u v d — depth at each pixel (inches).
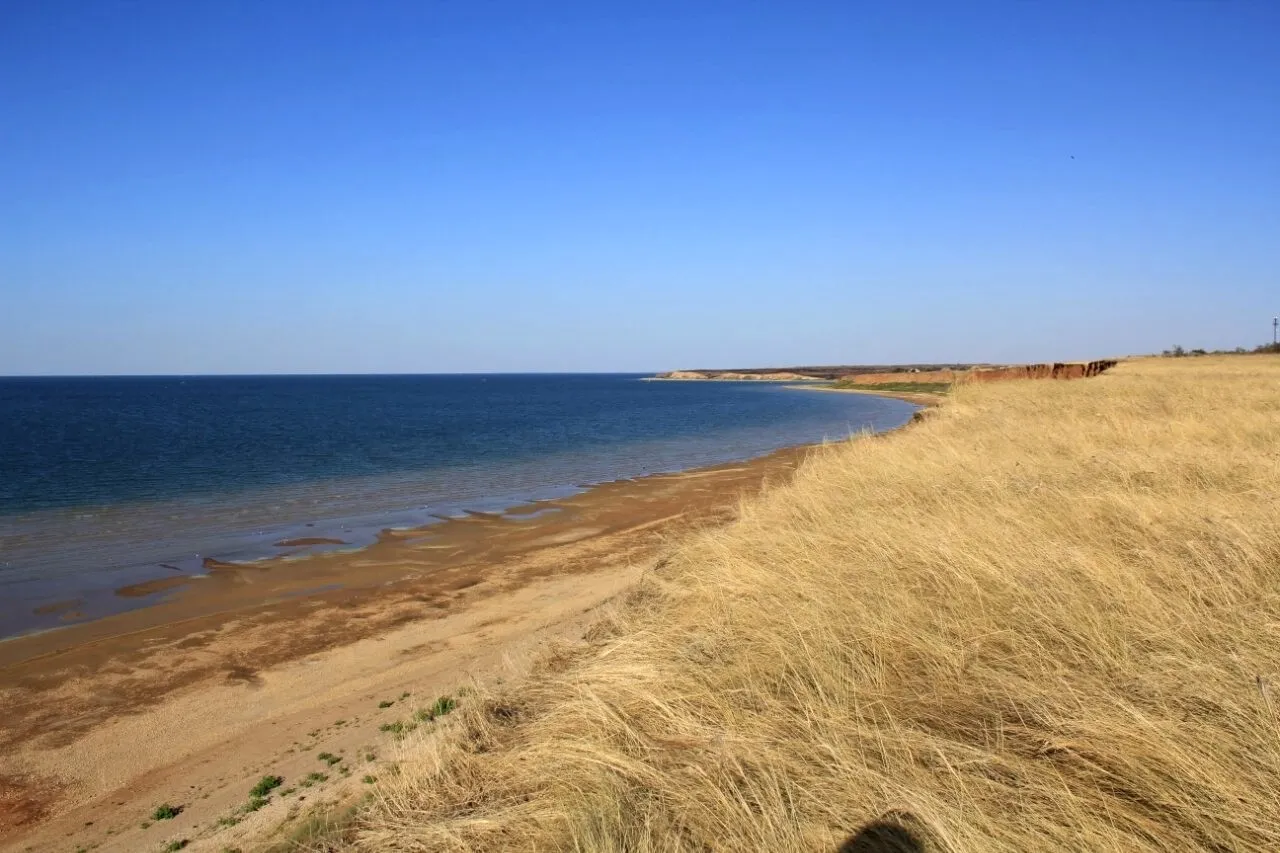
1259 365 1911.9
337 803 177.8
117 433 1704.0
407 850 132.3
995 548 214.1
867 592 195.0
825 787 121.7
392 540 593.0
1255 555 191.6
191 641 364.5
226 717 278.7
